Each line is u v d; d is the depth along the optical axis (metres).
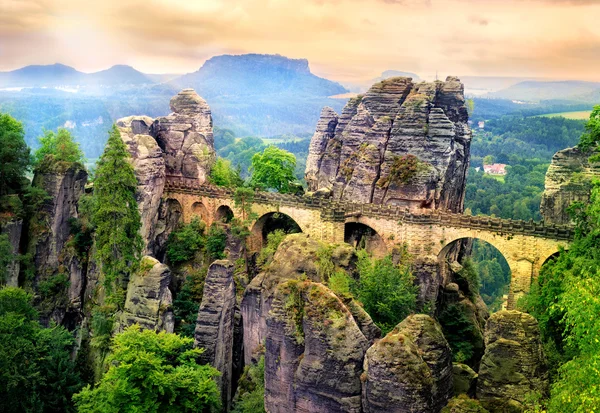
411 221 81.06
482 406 39.12
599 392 32.09
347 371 40.03
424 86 97.81
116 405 50.78
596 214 54.31
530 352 39.88
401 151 92.56
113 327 76.38
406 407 37.03
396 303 64.88
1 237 81.19
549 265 67.38
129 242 81.25
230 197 96.31
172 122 105.81
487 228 76.62
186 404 52.03
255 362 61.41
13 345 63.69
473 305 80.50
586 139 66.69
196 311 85.81
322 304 41.91
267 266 66.38
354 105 115.38
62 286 89.69
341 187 100.12
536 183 192.50
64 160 93.81
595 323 35.59
